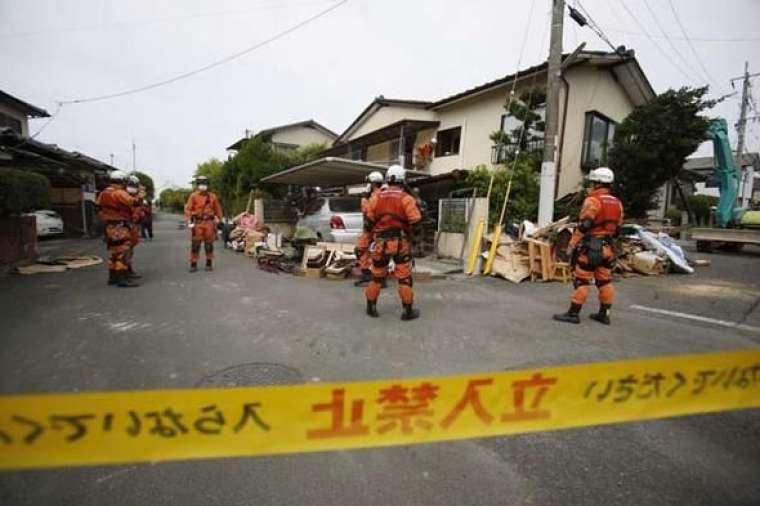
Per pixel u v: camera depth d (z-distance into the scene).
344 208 9.00
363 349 3.46
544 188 7.99
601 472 1.91
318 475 1.89
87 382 2.79
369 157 18.33
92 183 17.98
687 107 9.72
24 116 18.03
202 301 5.13
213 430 1.24
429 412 1.38
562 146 10.84
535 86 10.19
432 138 14.62
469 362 3.20
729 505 1.69
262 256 8.10
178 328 4.01
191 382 2.80
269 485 1.81
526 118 9.98
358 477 1.87
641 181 10.35
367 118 18.77
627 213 10.84
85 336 3.73
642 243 7.63
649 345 3.58
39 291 5.62
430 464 1.97
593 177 4.26
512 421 1.43
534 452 2.07
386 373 2.98
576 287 4.24
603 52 10.62
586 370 1.48
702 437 2.20
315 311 4.69
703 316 4.52
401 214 4.24
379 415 1.35
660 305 5.01
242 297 5.37
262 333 3.87
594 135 11.73
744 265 8.31
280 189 17.33
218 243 13.31
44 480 1.84
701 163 27.73
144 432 1.20
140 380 2.82
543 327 4.10
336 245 7.41
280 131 28.36
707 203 19.84
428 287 6.16
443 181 10.34
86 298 5.23
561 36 7.76
